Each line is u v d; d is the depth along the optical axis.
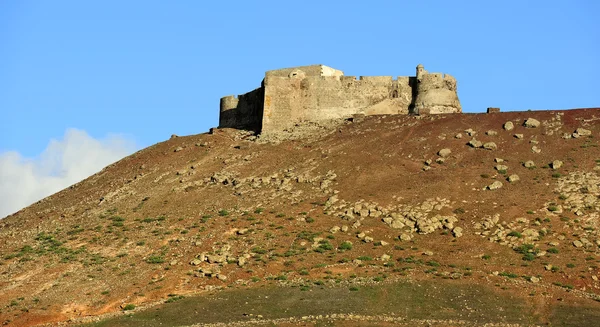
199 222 91.81
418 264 80.50
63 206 105.31
